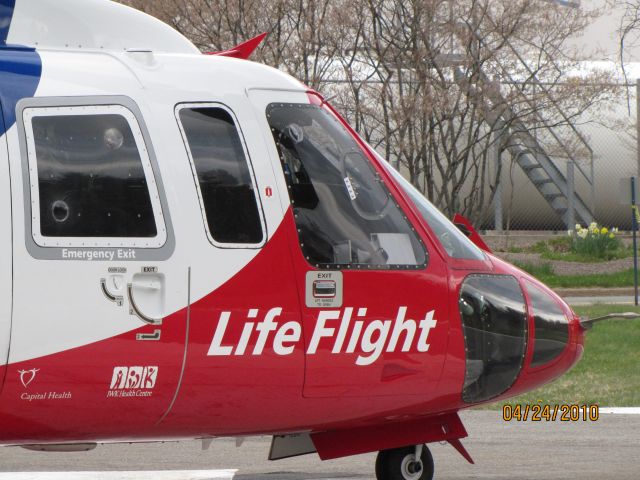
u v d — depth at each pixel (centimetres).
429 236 2434
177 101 2234
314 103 2389
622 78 9231
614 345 5459
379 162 2441
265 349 2219
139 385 2125
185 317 2152
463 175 8175
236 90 2300
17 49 2184
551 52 8400
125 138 2166
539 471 2977
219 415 2234
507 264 2611
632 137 10188
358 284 2314
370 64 7719
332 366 2286
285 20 7500
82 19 2283
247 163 2264
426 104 7569
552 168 10600
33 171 2083
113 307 2098
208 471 3012
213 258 2189
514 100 8075
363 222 2364
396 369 2356
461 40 7694
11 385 2041
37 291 2052
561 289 9156
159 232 2152
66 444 2245
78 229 2100
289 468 3086
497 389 2505
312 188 2323
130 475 2934
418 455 2581
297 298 2252
